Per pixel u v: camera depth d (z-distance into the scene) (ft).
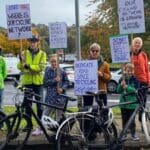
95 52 34.04
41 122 31.53
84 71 32.48
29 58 35.45
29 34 35.58
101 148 30.81
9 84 101.40
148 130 31.73
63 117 31.55
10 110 48.80
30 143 33.37
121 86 33.71
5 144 31.22
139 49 34.96
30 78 35.47
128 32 34.01
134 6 33.71
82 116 30.78
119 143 30.96
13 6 35.60
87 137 30.73
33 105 35.22
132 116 31.63
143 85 34.65
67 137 30.42
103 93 34.04
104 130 30.91
